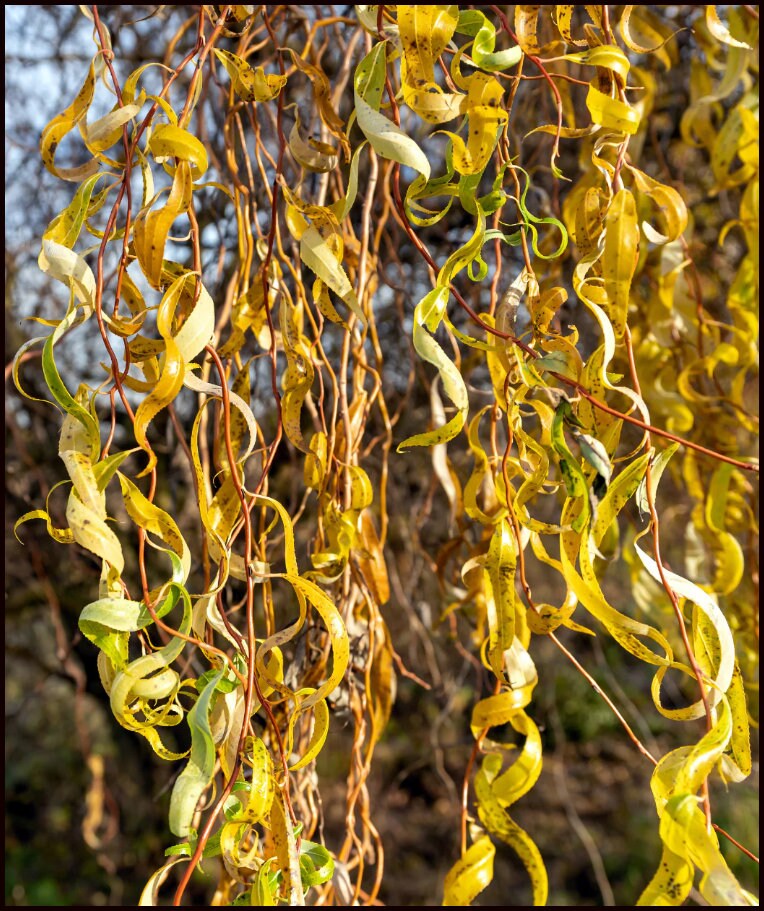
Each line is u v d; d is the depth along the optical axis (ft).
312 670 1.81
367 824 1.75
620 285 1.29
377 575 1.79
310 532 3.07
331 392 2.52
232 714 1.30
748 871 5.02
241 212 1.69
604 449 1.19
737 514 2.15
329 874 1.41
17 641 5.24
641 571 2.01
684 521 3.25
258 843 1.33
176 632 1.23
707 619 1.32
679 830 1.13
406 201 1.34
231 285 1.94
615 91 1.36
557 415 1.21
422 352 1.27
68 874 5.78
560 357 1.24
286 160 2.31
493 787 1.31
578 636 4.89
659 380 2.12
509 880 5.90
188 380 1.25
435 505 3.36
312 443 1.73
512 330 1.32
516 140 1.98
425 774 6.12
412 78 1.28
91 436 1.28
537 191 2.22
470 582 1.90
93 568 3.29
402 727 6.04
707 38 2.10
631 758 7.12
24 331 3.54
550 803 6.72
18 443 3.27
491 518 1.51
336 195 1.96
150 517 1.25
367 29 1.40
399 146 1.26
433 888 5.31
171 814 1.15
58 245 1.30
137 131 1.32
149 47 3.01
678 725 5.67
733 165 2.41
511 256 2.45
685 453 2.13
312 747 1.36
